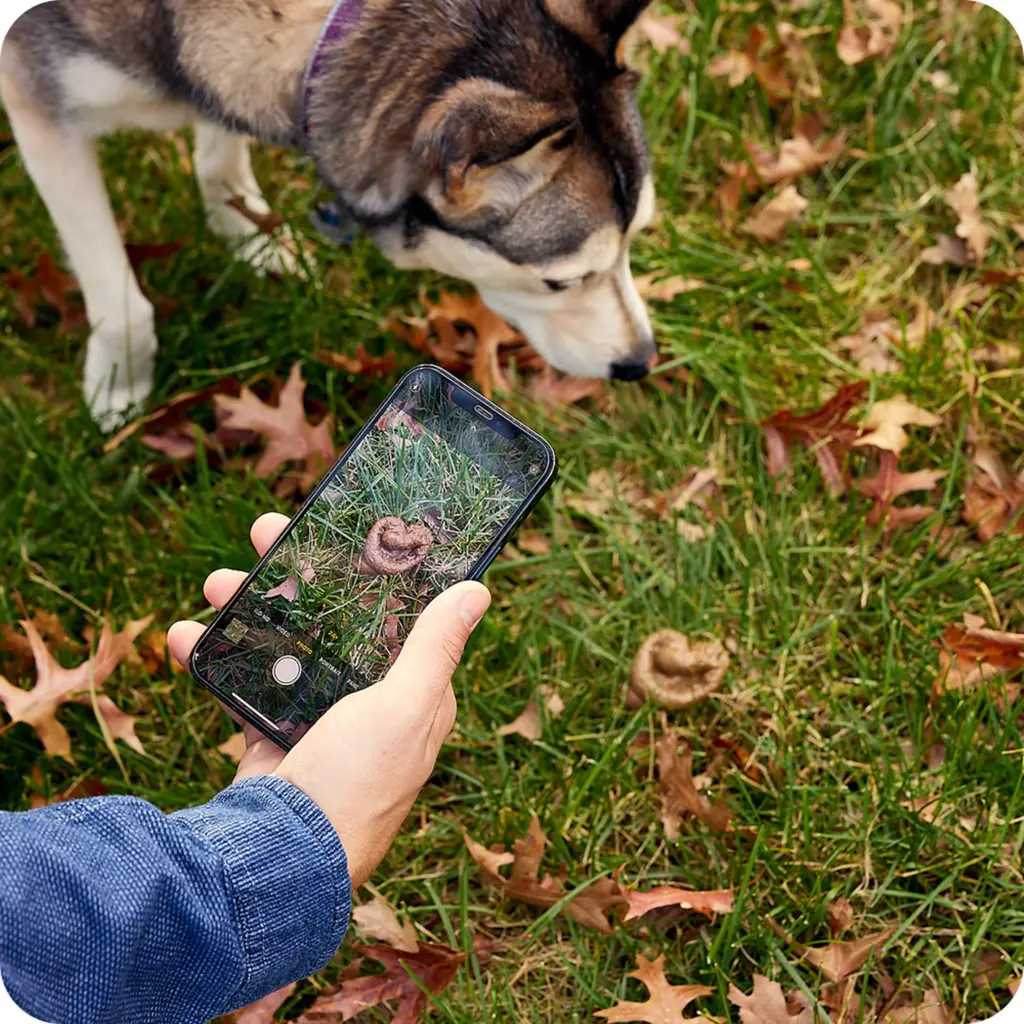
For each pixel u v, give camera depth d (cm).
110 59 90
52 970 62
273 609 75
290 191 112
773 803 89
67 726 93
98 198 96
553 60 86
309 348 106
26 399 104
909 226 111
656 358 100
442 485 76
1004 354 104
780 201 110
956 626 92
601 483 102
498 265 92
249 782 69
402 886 88
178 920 64
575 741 91
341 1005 83
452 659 71
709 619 95
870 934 86
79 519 99
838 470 99
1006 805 89
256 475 98
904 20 118
